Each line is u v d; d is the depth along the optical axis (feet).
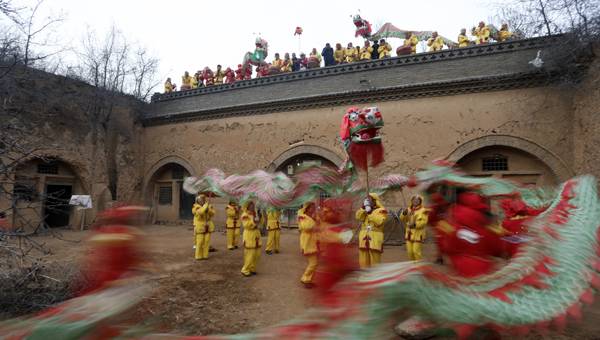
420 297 7.13
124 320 7.47
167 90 65.00
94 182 55.01
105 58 57.52
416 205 27.48
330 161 48.08
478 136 40.11
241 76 63.98
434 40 47.39
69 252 31.86
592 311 17.62
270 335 6.88
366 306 6.66
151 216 62.08
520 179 39.37
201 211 31.40
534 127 37.86
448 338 13.34
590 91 32.40
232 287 22.99
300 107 50.34
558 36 35.78
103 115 57.31
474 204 12.83
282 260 31.76
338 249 7.36
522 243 11.53
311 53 56.95
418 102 43.34
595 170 31.17
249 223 26.14
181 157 59.77
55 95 48.85
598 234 11.36
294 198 23.85
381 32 53.47
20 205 44.39
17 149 20.65
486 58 40.86
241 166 54.03
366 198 21.93
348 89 47.88
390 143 44.06
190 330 15.99
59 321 6.65
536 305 8.48
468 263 11.70
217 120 57.16
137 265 7.80
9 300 16.16
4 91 26.63
